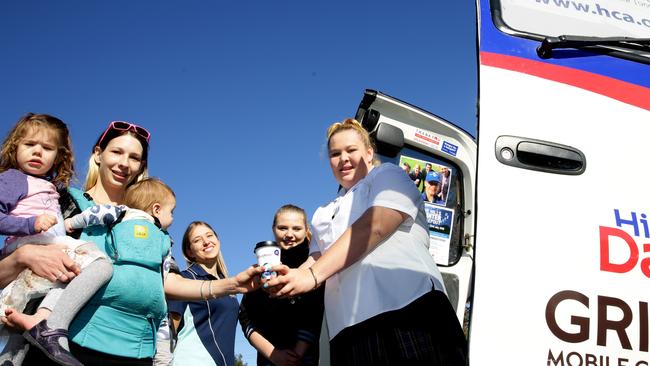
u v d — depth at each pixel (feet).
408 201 8.64
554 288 6.71
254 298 13.25
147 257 8.91
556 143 7.42
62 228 8.85
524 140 7.38
